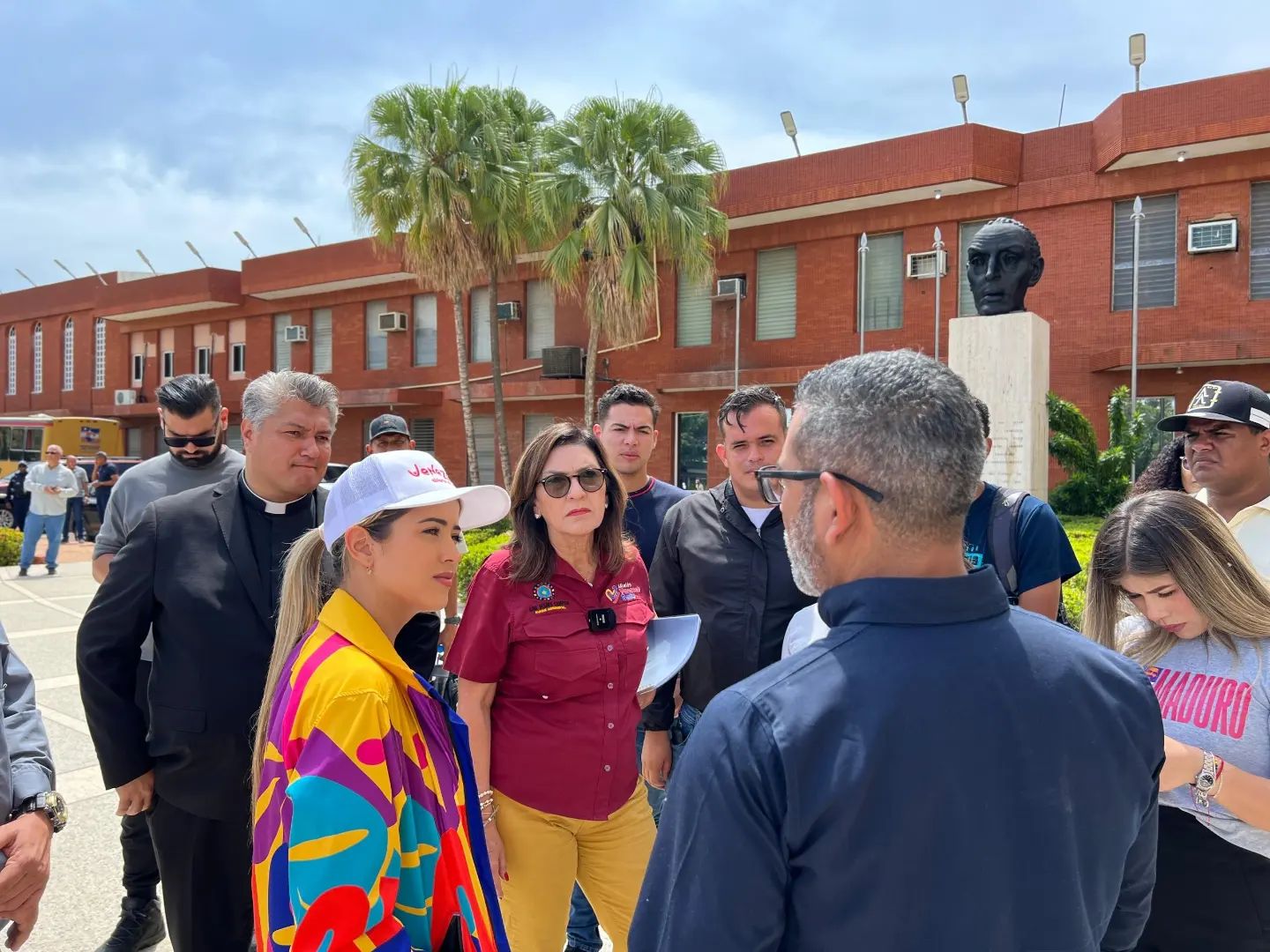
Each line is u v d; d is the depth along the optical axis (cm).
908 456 112
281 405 262
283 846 145
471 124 1688
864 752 103
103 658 250
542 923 255
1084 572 643
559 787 254
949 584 113
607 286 1603
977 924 105
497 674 257
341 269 2256
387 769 149
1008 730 108
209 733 248
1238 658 201
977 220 1574
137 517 353
